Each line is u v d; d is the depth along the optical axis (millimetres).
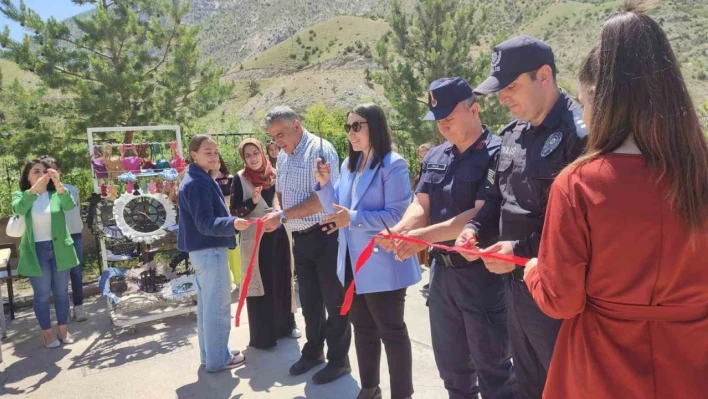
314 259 3521
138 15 8062
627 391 1315
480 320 2381
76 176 8016
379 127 2838
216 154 3594
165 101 7930
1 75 7168
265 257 4094
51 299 5852
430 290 2607
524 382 2102
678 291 1255
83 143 7645
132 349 4352
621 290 1292
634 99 1251
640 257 1254
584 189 1292
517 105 1945
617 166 1267
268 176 4316
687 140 1218
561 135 1813
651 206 1230
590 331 1376
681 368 1281
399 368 2908
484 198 2328
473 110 2430
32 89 7441
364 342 3049
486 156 2379
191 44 8031
